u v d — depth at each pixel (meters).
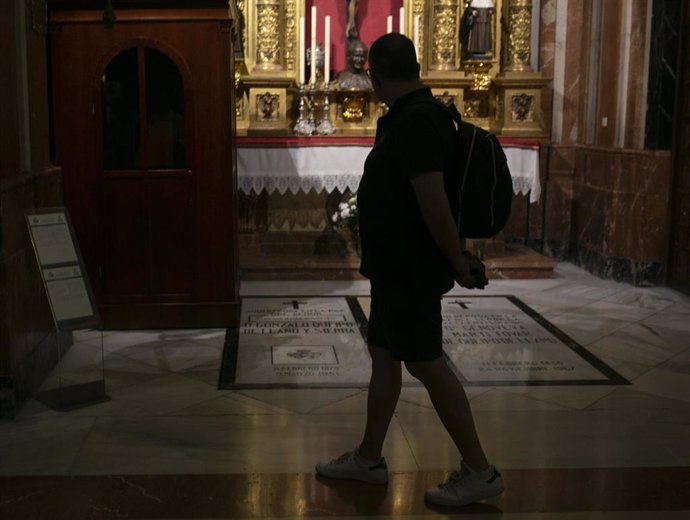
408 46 3.15
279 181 7.86
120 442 4.06
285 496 3.43
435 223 2.94
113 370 5.21
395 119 3.10
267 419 4.39
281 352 5.62
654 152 7.72
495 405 4.62
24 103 4.83
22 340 4.58
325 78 8.76
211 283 6.19
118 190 6.08
